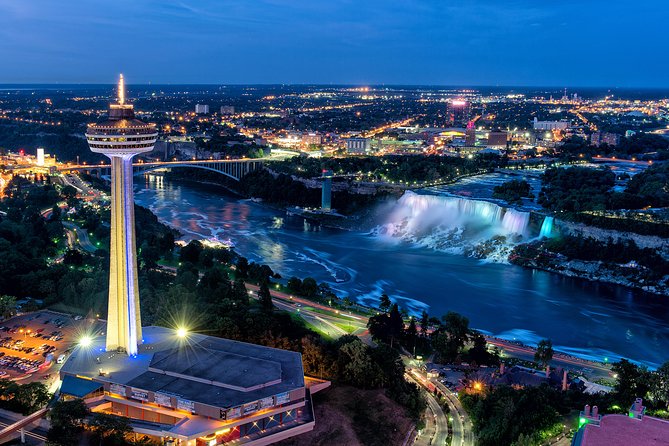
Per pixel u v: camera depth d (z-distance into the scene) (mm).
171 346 181000
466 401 185750
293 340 199250
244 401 152000
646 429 137750
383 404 176125
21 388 163375
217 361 170000
